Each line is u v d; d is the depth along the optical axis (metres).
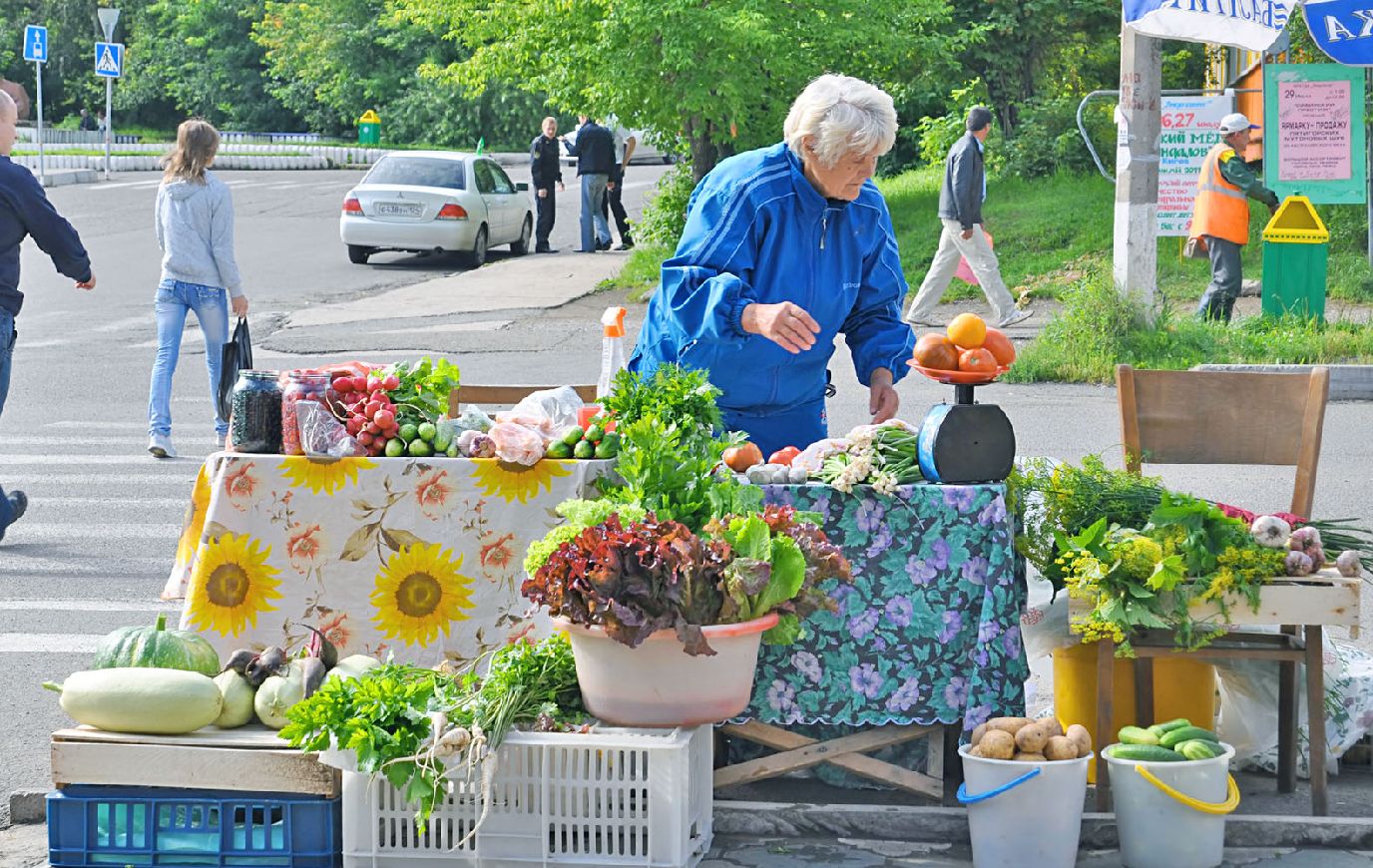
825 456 4.65
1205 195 14.30
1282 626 4.75
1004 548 4.50
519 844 4.04
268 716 4.27
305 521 4.72
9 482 9.91
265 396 4.79
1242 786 4.79
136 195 33.41
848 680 4.61
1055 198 20.59
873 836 4.47
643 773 3.98
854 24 19.53
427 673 4.29
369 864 4.09
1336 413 11.52
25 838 4.58
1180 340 13.29
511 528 4.67
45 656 6.41
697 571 3.98
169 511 9.11
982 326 4.58
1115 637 4.32
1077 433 10.71
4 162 7.64
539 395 5.01
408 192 21.48
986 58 25.48
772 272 5.02
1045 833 4.08
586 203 23.16
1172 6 12.80
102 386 13.66
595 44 19.73
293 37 59.62
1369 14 14.69
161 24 66.25
